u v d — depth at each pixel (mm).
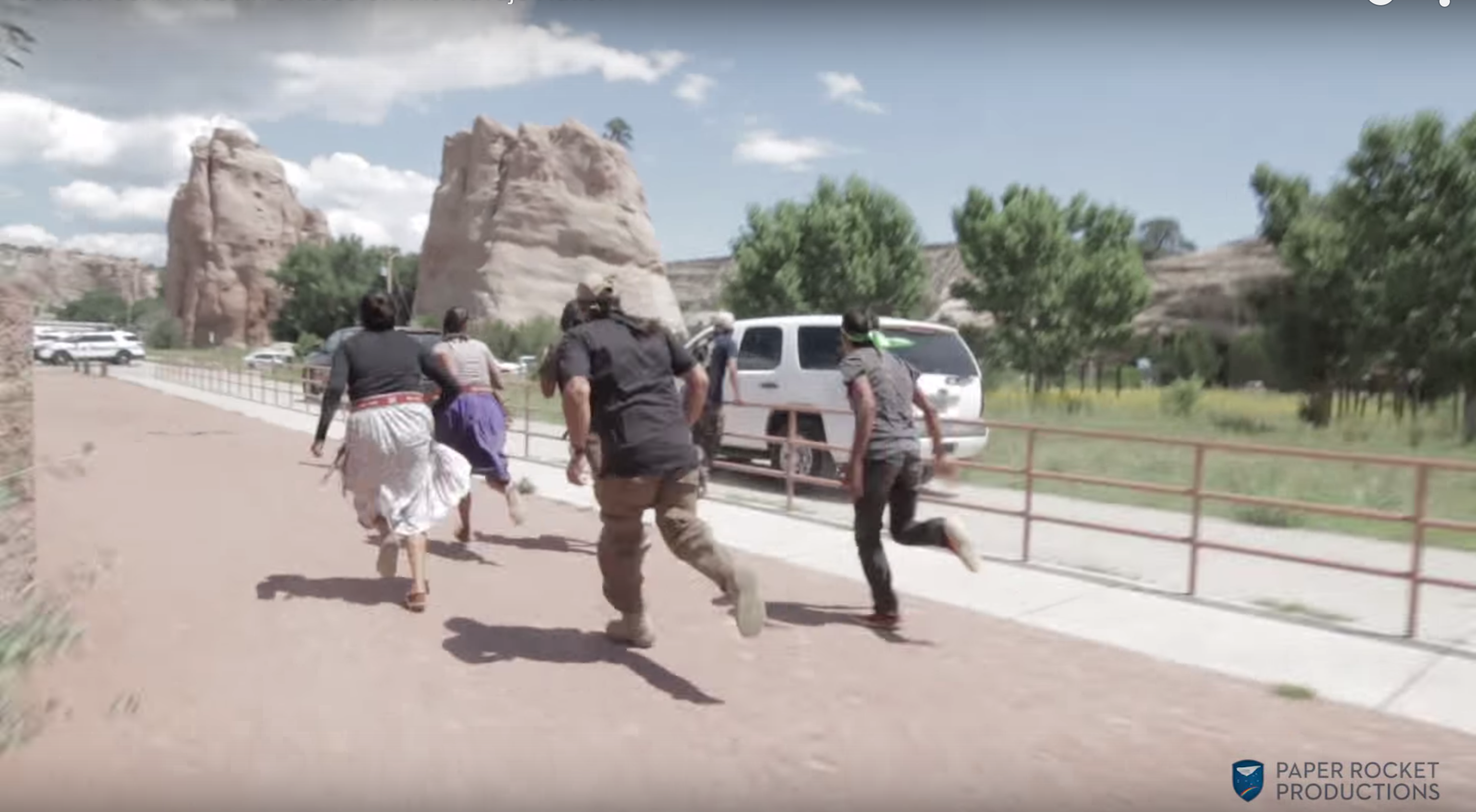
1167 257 65938
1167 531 9039
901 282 45344
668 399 4898
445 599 6031
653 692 4594
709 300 122312
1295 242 22578
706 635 5445
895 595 5570
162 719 4105
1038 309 35281
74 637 4734
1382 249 20969
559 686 4633
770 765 3865
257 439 15055
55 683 4406
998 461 13789
